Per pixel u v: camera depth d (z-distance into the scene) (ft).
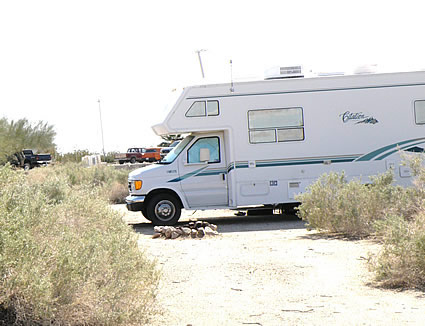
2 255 15.43
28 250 16.06
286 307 21.20
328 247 33.47
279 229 44.98
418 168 41.01
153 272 22.53
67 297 16.56
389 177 40.88
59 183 34.73
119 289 17.95
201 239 39.45
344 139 50.01
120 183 82.79
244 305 21.66
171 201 49.60
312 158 49.78
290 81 49.73
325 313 20.25
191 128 49.32
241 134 49.39
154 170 49.37
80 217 26.35
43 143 150.20
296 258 30.50
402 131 50.52
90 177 82.69
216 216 57.16
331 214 39.04
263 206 53.83
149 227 49.19
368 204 37.86
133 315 18.53
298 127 49.75
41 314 15.65
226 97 49.44
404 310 20.34
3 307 16.17
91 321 17.10
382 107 50.42
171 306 21.62
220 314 20.49
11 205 18.60
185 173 49.42
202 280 25.91
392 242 25.31
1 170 20.45
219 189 49.65
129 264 19.06
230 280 25.84
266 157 49.47
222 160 49.75
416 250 23.86
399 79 50.62
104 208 29.94
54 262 16.93
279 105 49.62
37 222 19.03
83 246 18.25
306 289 23.85
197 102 49.32
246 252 32.86
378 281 24.56
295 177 49.57
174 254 32.58
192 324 19.33
